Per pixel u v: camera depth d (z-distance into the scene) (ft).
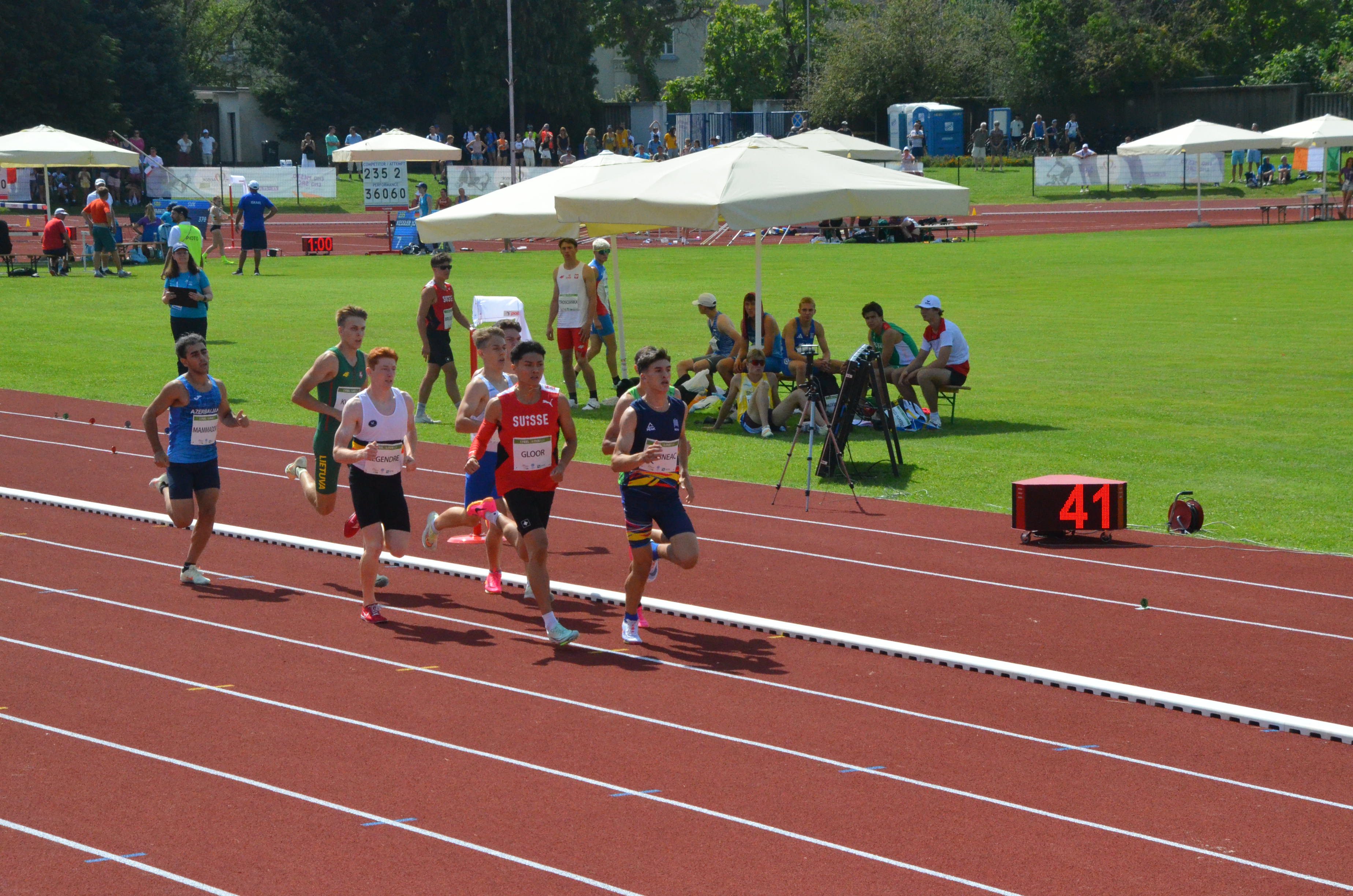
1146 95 584.81
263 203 296.10
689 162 132.26
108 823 49.73
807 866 46.62
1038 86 586.45
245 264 324.60
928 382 130.52
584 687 64.95
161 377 164.55
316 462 86.94
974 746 57.88
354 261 336.08
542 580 71.26
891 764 55.83
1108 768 55.62
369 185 407.64
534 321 221.66
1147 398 146.30
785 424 135.03
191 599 79.66
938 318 130.52
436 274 135.74
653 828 49.49
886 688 65.26
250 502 105.50
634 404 70.90
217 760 55.62
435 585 84.12
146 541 93.45
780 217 124.47
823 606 78.89
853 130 608.60
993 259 313.53
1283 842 48.88
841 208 125.59
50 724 59.62
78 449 124.67
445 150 395.55
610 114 634.43
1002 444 124.67
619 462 70.13
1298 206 442.50
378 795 52.21
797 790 53.01
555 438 71.72
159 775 54.08
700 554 90.43
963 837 48.98
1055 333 196.13
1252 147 369.09
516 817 50.34
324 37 583.17
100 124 503.20
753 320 140.05
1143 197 497.87
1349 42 587.27
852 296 242.99
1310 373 159.84
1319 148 409.49
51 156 279.90
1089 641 72.54
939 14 600.80
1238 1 616.39
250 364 172.24
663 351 70.23
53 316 218.38
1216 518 98.48
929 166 547.49
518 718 60.64
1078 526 91.76
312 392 87.76
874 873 46.16
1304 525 96.17
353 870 46.06
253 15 607.37
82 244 340.39
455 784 53.31
